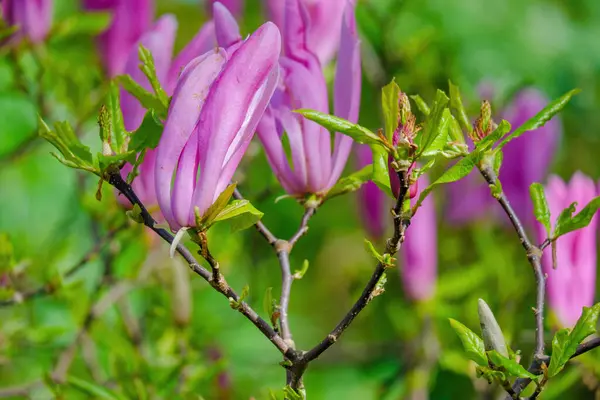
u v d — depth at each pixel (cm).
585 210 110
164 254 141
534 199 111
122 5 143
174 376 136
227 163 104
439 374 157
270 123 114
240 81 103
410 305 146
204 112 103
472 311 145
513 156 144
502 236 152
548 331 134
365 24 161
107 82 143
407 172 102
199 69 104
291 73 113
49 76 148
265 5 132
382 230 145
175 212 103
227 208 104
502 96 156
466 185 157
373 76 163
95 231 143
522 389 106
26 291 142
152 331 151
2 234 138
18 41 144
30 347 144
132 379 136
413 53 161
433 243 144
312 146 114
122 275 145
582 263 123
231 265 155
